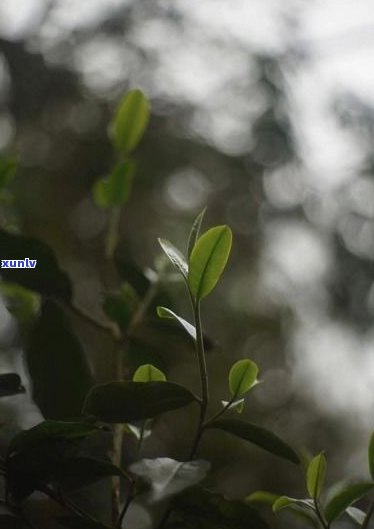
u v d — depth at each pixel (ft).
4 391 3.93
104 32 12.05
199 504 3.80
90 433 3.82
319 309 11.72
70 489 3.83
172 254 3.83
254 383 3.88
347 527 4.31
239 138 12.15
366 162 11.82
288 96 11.95
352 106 11.88
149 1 12.14
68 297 4.25
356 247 11.66
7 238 4.24
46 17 11.84
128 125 4.63
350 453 11.31
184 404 3.78
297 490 10.74
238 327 11.59
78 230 11.60
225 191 12.08
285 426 11.41
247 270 11.89
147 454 10.34
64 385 4.18
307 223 11.93
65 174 11.83
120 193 4.54
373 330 11.47
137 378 3.98
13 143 11.81
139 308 4.34
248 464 10.70
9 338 8.02
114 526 3.85
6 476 3.83
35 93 11.80
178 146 12.03
